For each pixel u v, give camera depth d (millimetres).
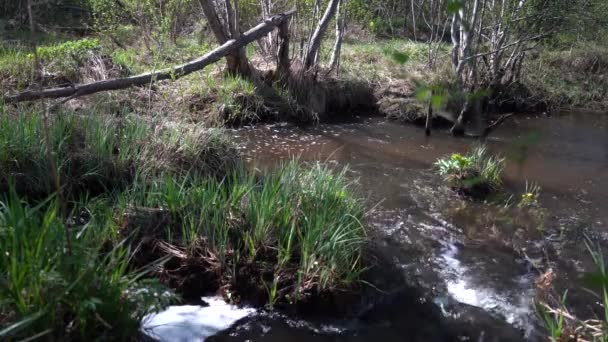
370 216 5719
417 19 14469
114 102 7820
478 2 8305
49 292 2920
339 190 5074
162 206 4738
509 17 9070
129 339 3355
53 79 8156
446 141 8508
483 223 5816
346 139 8406
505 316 4328
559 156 8102
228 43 8617
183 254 4363
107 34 10852
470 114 8664
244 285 4230
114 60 9148
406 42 13078
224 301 4164
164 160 5746
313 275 4266
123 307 3186
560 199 6543
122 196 4844
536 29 9500
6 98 6469
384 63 10883
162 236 4520
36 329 2871
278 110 8969
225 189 5289
